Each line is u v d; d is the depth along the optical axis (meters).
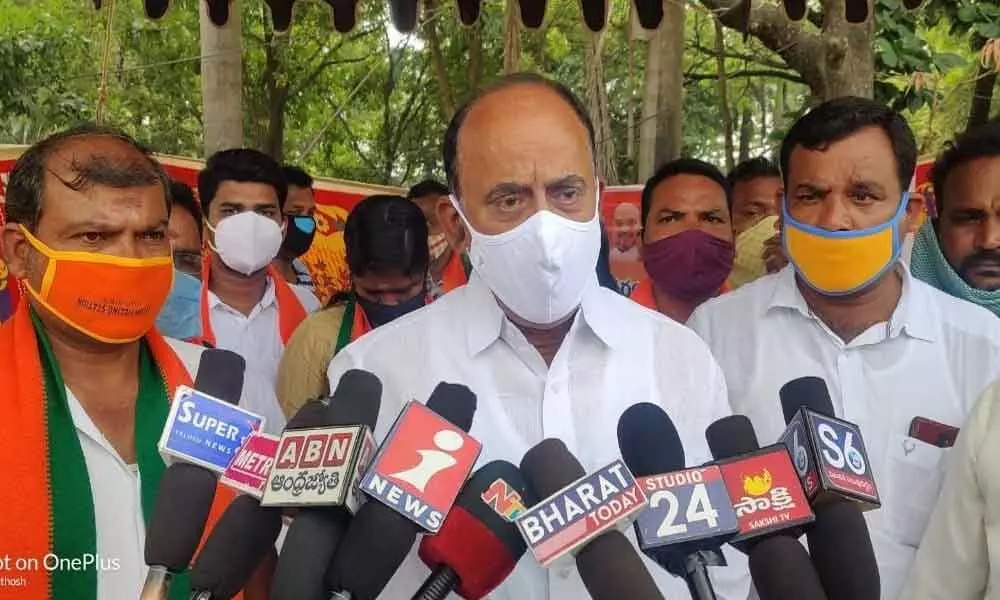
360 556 1.20
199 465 1.41
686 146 12.17
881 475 2.16
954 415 2.20
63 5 9.60
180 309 3.51
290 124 13.81
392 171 14.49
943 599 1.89
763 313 2.40
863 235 2.13
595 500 1.20
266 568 1.75
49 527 1.76
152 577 1.34
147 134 11.59
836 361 2.28
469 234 1.79
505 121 1.68
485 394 1.85
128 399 1.97
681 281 3.31
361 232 3.11
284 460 1.29
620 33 9.18
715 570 1.80
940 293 2.34
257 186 3.67
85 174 1.84
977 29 6.15
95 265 1.83
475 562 1.30
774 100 13.84
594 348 1.88
